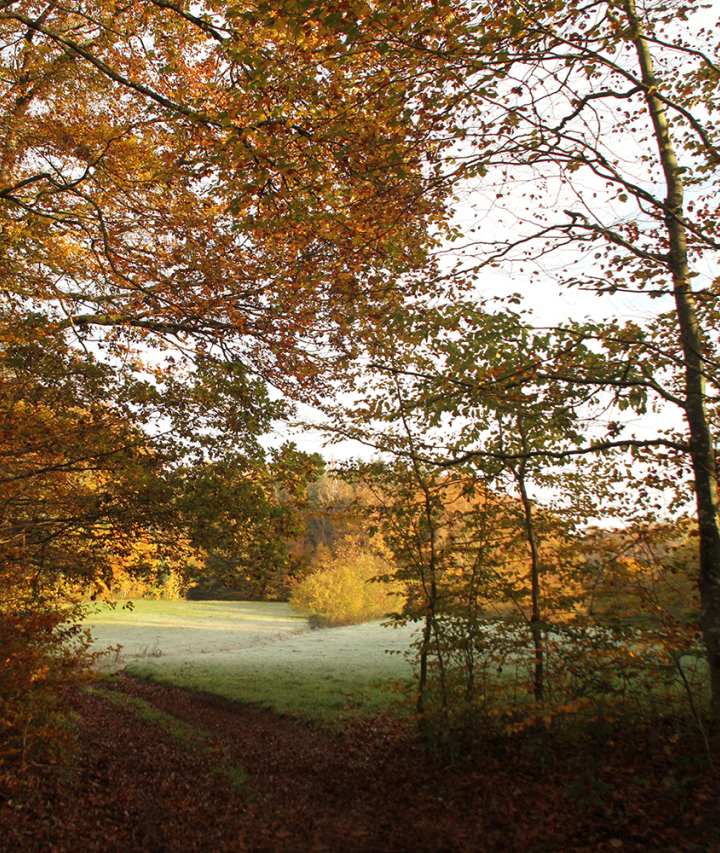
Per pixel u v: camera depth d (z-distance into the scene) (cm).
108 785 844
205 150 752
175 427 993
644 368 783
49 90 969
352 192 747
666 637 684
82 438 893
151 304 944
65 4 912
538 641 835
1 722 754
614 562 791
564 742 814
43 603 941
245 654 2303
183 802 816
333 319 977
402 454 970
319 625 3556
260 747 1122
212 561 1062
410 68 656
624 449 845
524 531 946
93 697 1502
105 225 891
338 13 482
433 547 988
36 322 866
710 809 550
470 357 811
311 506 1041
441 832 679
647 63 849
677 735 683
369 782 883
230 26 730
